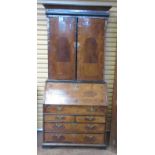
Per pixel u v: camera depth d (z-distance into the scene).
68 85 3.48
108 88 3.97
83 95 3.40
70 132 3.35
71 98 3.36
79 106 3.30
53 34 3.41
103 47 3.46
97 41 3.45
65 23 3.39
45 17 3.80
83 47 3.46
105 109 3.33
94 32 3.43
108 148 3.44
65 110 3.31
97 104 3.32
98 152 3.32
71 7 3.34
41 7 3.78
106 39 3.89
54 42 3.43
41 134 3.91
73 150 3.36
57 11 3.35
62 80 3.51
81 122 3.33
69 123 3.33
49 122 3.32
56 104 3.28
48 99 3.32
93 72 3.51
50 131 3.34
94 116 3.33
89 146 3.38
